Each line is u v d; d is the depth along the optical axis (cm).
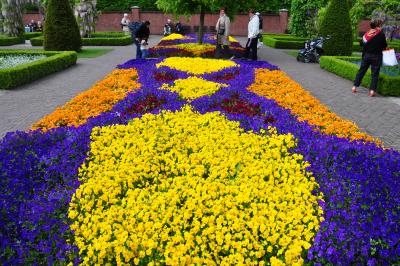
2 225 407
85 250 385
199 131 657
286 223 405
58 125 721
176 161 561
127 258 364
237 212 422
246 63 1401
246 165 539
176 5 1877
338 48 1869
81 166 543
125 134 644
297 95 934
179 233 394
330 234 387
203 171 518
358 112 945
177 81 1030
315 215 433
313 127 699
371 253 367
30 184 496
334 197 456
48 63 1384
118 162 550
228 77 1162
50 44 1970
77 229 404
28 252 374
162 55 1755
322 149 580
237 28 3744
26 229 404
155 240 386
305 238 390
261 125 681
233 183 491
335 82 1334
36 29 3575
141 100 851
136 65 1303
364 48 1116
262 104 825
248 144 602
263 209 428
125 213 427
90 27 2703
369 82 1209
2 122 830
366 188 470
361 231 387
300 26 2731
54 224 412
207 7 1916
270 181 489
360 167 530
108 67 1587
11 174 511
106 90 977
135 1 3906
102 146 595
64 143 603
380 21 1084
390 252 361
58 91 1131
